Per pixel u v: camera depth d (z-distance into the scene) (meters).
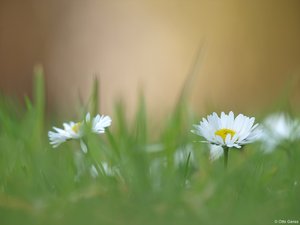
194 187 0.30
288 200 0.26
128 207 0.25
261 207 0.26
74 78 1.38
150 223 0.24
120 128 0.39
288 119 0.40
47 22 1.37
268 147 0.35
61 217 0.25
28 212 0.26
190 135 0.38
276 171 0.31
